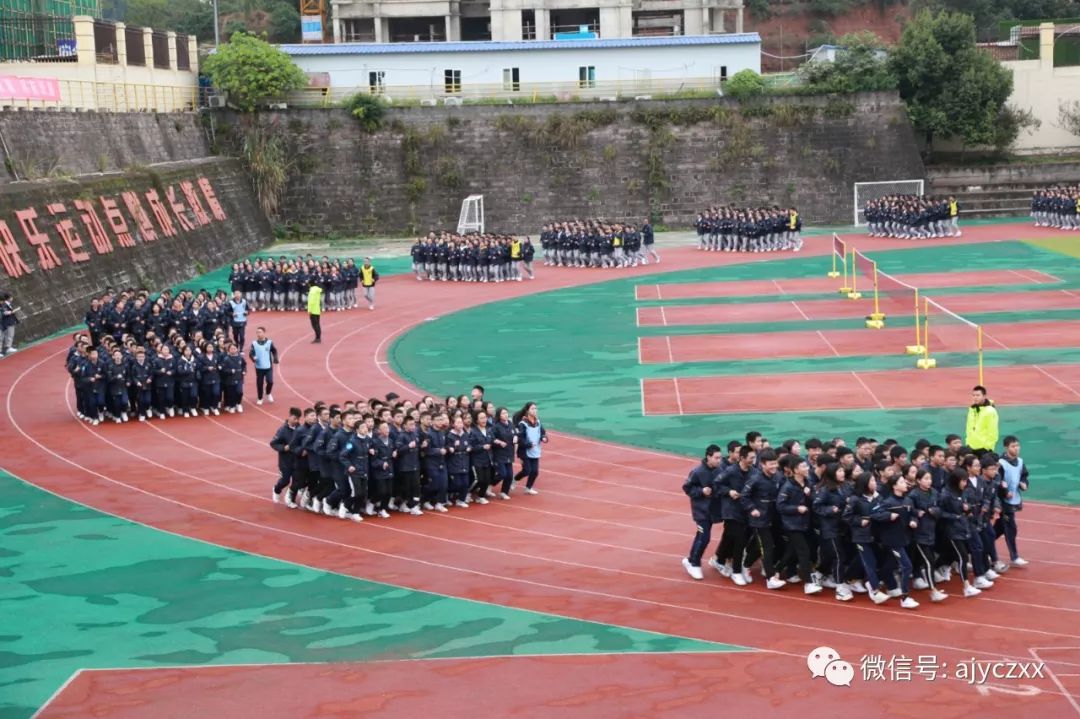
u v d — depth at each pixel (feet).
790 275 172.65
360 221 234.17
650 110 234.79
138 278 163.43
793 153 236.02
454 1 285.43
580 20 290.15
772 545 59.52
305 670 51.11
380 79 246.47
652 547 66.95
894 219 208.13
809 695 47.14
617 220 233.76
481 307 155.84
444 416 75.87
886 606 57.00
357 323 146.30
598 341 130.72
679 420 96.12
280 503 78.07
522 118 234.17
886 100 237.45
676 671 49.85
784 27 376.48
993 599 57.47
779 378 109.40
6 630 56.54
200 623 56.95
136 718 46.93
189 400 102.89
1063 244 191.93
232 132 233.55
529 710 46.52
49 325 138.10
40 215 143.84
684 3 288.51
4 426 99.66
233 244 207.31
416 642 53.88
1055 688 47.14
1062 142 256.73
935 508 57.26
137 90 208.03
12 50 211.61
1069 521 69.41
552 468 84.69
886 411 95.71
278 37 343.67
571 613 56.95
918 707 45.80
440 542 69.00
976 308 139.54
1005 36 280.31
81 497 79.46
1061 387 101.04
